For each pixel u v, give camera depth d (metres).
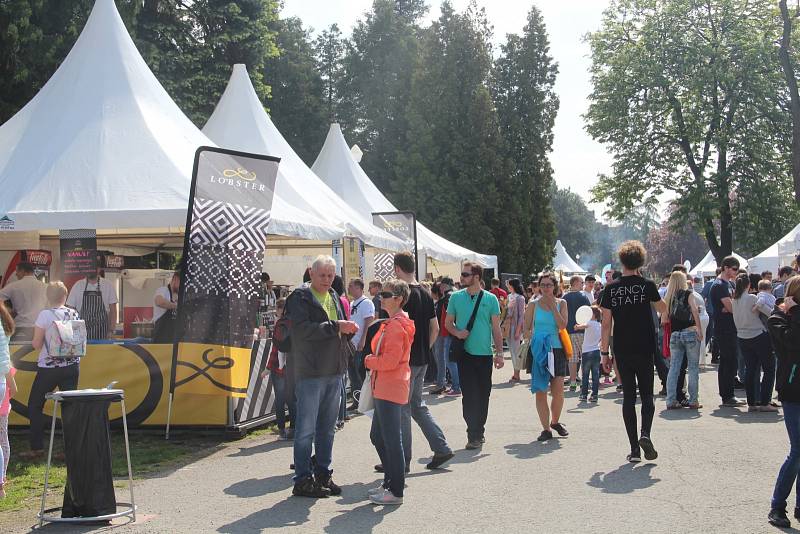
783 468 5.98
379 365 6.87
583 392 13.65
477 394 9.42
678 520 6.10
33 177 12.18
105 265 16.66
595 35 42.44
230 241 10.47
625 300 8.48
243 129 19.55
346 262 15.67
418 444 9.85
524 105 45.66
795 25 37.19
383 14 50.38
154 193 11.81
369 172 48.47
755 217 40.44
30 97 24.59
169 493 7.42
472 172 42.97
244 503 7.00
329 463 7.36
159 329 11.38
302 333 7.20
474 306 9.43
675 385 12.30
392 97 48.81
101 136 12.90
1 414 7.51
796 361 5.96
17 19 23.03
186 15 31.41
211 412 10.61
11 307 11.20
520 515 6.34
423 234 25.94
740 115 39.59
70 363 9.27
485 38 44.66
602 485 7.32
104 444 6.55
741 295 11.82
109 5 14.80
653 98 40.66
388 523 6.22
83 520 6.35
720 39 39.22
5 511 6.93
